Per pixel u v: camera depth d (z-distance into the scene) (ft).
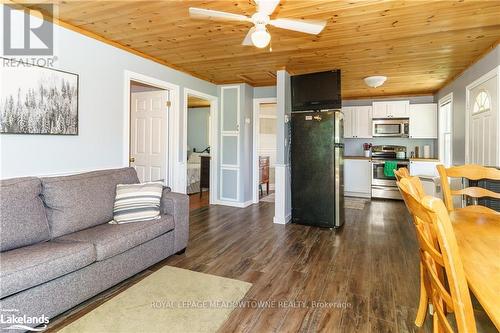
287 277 8.34
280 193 14.24
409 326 6.05
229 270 8.81
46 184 7.70
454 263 2.76
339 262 9.39
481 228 4.96
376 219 14.98
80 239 7.23
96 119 10.33
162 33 10.16
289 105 15.07
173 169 14.39
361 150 22.85
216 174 18.86
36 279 5.62
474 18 8.70
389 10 8.20
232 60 13.23
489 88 11.17
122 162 11.41
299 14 8.45
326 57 12.57
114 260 7.44
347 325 6.11
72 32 9.43
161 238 9.09
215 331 5.93
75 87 9.55
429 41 10.60
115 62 11.05
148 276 8.38
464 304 2.77
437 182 15.30
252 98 19.16
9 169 7.88
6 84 7.77
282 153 14.23
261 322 6.23
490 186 9.42
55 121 8.93
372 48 11.41
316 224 13.60
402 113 20.36
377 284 7.89
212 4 8.07
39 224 7.13
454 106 15.84
